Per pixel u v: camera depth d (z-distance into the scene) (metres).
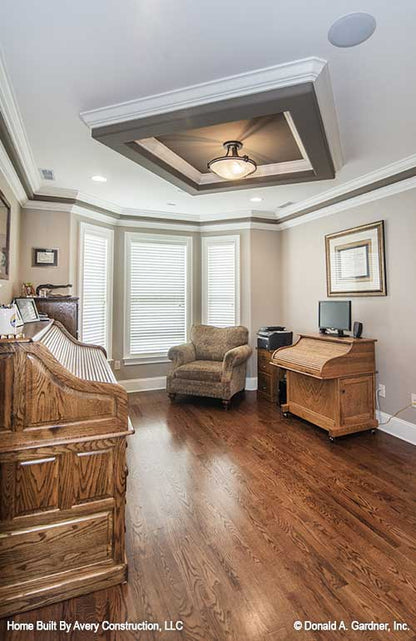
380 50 1.68
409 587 1.53
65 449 1.48
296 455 2.86
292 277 4.81
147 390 4.88
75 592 1.47
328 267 4.11
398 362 3.27
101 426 1.53
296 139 2.57
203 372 4.17
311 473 2.56
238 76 1.86
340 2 1.41
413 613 1.40
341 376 3.20
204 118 2.06
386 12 1.46
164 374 5.02
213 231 5.05
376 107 2.18
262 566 1.65
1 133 2.27
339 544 1.81
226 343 4.64
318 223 4.30
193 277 5.11
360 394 3.31
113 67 1.79
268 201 4.23
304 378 3.62
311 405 3.53
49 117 2.27
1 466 1.40
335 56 1.72
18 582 1.42
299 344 3.85
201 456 2.84
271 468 2.64
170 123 2.12
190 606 1.43
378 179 3.27
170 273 4.99
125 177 3.37
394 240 3.29
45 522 1.46
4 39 1.59
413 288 3.12
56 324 2.75
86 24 1.51
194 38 1.60
